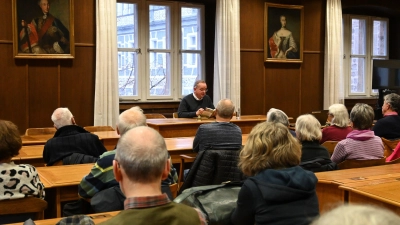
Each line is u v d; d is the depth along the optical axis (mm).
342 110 4543
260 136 2305
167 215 1490
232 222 2318
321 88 10172
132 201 1513
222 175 3707
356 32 11344
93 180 2738
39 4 7324
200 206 2377
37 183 2652
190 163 5125
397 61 10391
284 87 9773
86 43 7781
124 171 1580
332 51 9953
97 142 3857
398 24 11586
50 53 7453
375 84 10398
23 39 7242
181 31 9375
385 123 5109
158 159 1576
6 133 2547
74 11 7656
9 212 2543
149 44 9086
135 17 8930
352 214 714
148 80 9102
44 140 4941
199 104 6957
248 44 9312
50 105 7562
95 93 7703
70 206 3102
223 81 8859
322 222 728
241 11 9195
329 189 2979
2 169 2529
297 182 2137
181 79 9438
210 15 9648
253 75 9414
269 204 2125
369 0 10617
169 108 9258
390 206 2467
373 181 2932
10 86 7242
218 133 3812
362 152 3775
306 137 3402
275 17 9531
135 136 1611
